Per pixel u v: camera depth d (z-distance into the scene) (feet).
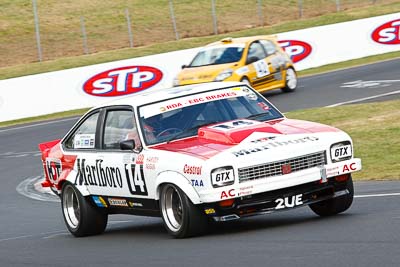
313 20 400.47
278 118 93.86
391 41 320.29
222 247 77.15
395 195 100.83
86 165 97.60
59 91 265.54
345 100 220.02
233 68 231.50
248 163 80.53
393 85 237.04
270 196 82.07
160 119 91.35
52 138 213.66
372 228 77.51
